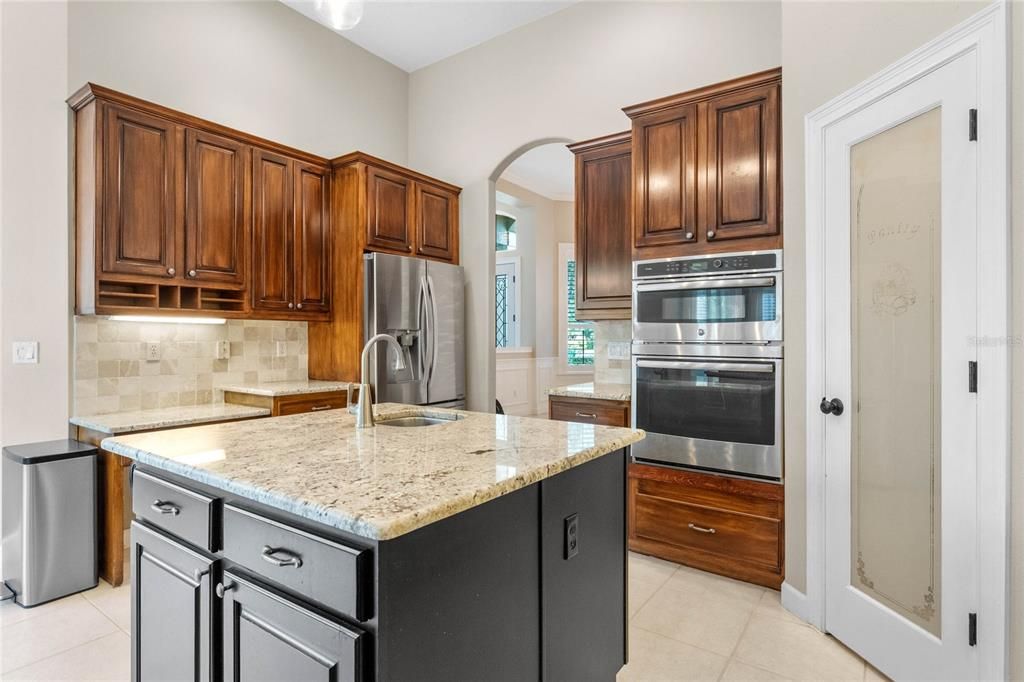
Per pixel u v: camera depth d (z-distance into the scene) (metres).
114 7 2.98
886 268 1.89
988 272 1.51
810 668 1.95
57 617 2.31
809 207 2.23
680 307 2.84
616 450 1.69
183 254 3.00
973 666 1.55
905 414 1.81
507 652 1.23
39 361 2.71
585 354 7.39
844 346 2.07
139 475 1.54
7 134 2.62
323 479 1.16
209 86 3.40
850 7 2.03
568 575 1.46
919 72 1.72
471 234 4.39
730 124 2.69
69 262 2.78
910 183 1.79
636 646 2.09
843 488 2.08
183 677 1.34
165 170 2.93
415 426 2.00
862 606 1.98
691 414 2.79
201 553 1.30
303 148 3.95
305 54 3.97
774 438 2.54
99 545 2.65
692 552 2.80
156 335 3.16
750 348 2.60
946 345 1.65
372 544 0.94
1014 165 1.44
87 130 2.73
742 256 2.62
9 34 2.63
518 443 1.55
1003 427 1.47
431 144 4.64
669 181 2.89
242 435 1.69
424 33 4.18
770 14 3.01
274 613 1.10
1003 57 1.45
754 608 2.38
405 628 0.97
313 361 3.96
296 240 3.60
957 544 1.61
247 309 3.31
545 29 3.95
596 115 3.69
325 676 0.98
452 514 1.01
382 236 3.80
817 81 2.21
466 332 4.41
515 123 4.12
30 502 2.39
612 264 3.34
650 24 3.44
